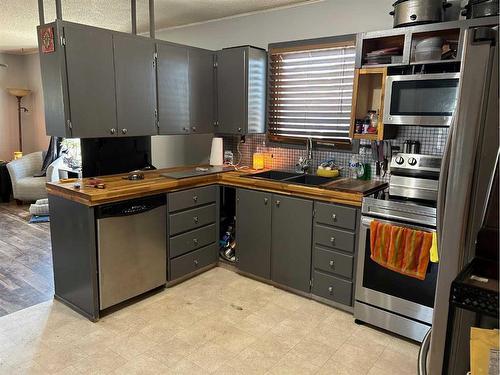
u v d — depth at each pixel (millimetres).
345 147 3379
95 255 2656
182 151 4711
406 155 2590
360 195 2656
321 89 3455
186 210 3289
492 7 2289
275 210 3166
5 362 2262
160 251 3109
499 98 958
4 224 5012
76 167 5809
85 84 2828
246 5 3623
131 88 3139
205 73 3750
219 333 2602
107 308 2875
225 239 3764
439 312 1081
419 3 2545
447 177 1057
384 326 2631
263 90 3771
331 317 2834
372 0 3109
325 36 3406
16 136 7293
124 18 4199
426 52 2562
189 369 2234
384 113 2725
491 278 912
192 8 3748
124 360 2303
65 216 2785
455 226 1032
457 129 1004
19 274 3523
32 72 7180
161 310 2889
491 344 937
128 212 2799
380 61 2834
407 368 2275
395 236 2412
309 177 3502
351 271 2805
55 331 2596
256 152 4004
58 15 2719
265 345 2477
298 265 3098
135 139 3574
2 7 3793
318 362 2318
